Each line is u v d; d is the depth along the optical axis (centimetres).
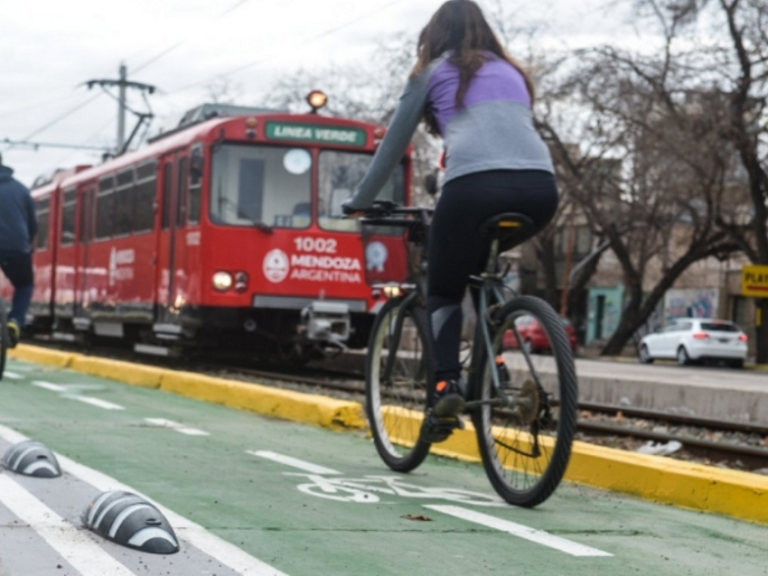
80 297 2322
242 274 1659
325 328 1652
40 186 2848
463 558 450
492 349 587
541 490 553
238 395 1090
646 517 566
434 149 4250
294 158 1698
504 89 572
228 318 1659
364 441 852
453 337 600
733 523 562
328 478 646
